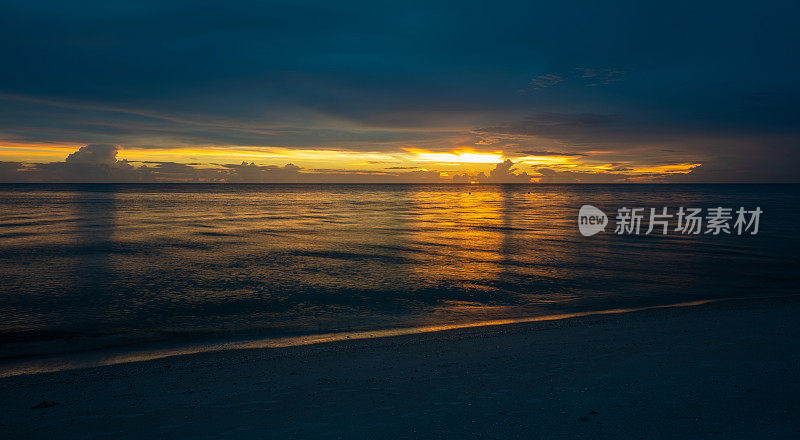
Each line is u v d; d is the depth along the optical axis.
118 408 6.96
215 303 16.55
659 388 6.87
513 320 13.97
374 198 140.75
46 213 64.75
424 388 7.38
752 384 6.92
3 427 6.26
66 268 23.72
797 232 41.03
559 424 5.62
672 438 5.10
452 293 18.09
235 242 34.81
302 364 9.31
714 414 5.77
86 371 9.34
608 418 5.75
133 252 29.41
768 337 10.02
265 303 16.55
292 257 27.58
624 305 15.96
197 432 5.86
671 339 10.12
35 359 10.56
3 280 20.69
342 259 26.84
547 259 26.75
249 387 7.86
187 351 11.07
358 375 8.34
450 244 33.84
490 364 8.73
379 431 5.63
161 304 16.42
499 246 32.56
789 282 19.86
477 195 177.38
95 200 108.88
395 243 34.50
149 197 132.62
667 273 22.20
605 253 28.92
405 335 12.02
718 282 20.00
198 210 74.88
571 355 9.12
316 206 91.19
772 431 5.20
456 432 5.49
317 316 14.77
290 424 6.01
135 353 10.99
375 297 17.45
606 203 106.62
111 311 15.42
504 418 5.89
